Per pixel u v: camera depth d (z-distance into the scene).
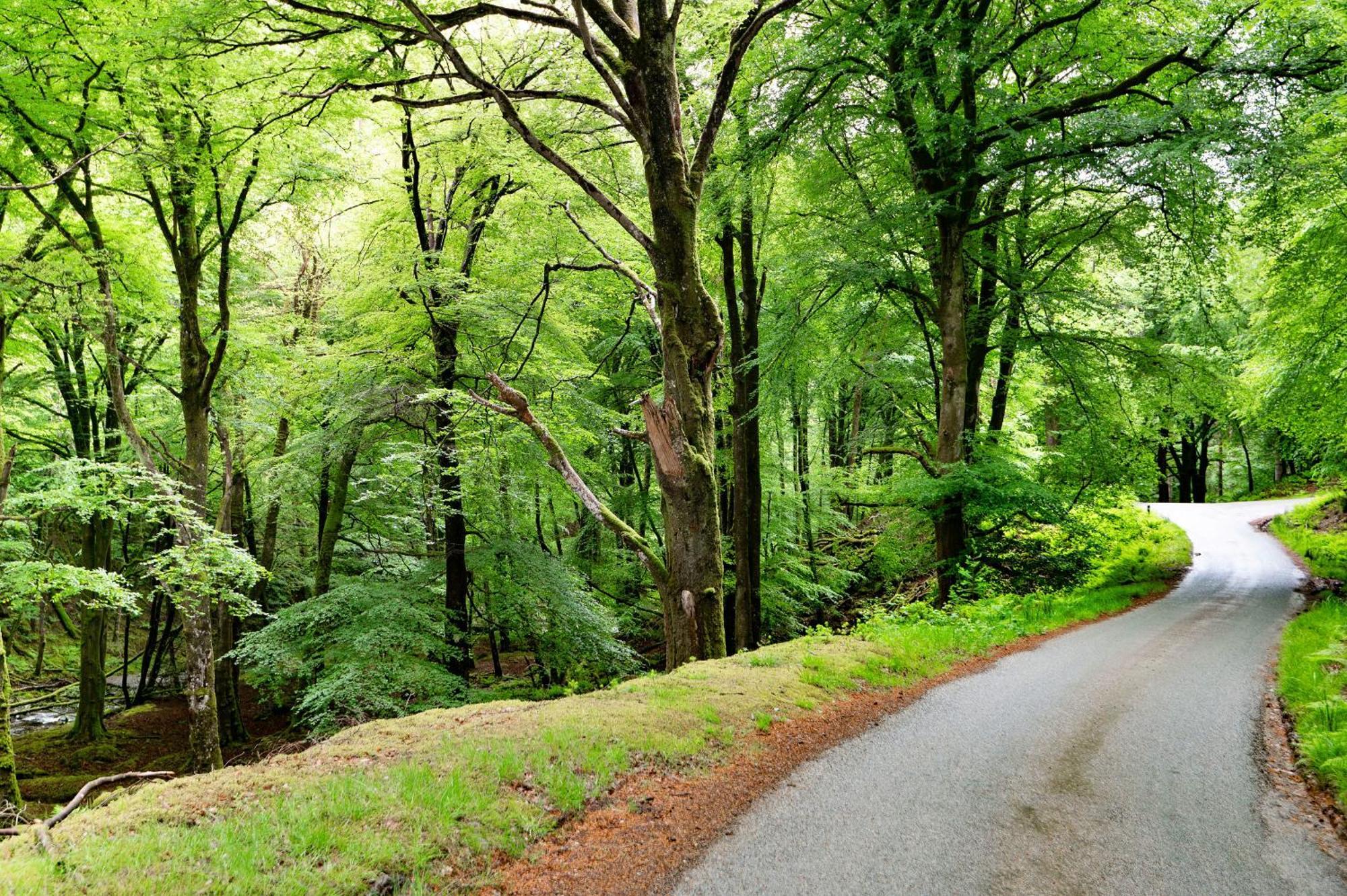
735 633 15.92
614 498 19.45
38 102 9.68
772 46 13.61
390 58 9.90
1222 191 12.05
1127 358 15.23
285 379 14.35
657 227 8.27
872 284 15.27
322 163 12.66
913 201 13.48
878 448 17.42
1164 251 14.38
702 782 5.31
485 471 13.59
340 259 15.76
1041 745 6.29
